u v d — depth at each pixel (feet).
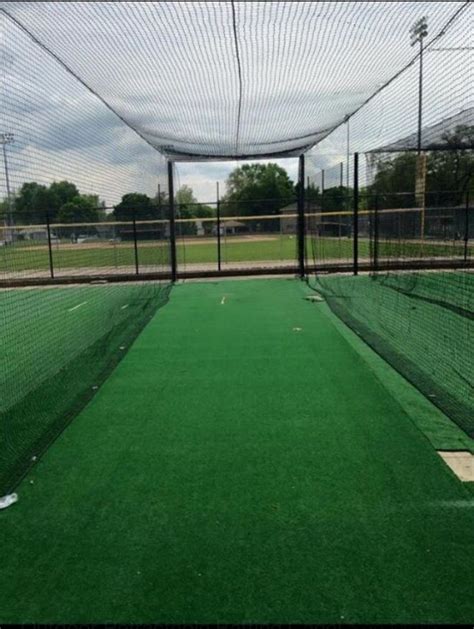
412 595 6.33
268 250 70.69
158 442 10.85
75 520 8.11
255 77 20.77
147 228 44.09
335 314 24.47
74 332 22.41
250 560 7.04
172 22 15.01
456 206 42.83
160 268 43.27
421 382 14.14
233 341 19.48
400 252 43.57
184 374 15.44
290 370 15.60
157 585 6.61
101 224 43.19
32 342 20.74
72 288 38.27
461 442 10.55
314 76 21.25
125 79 20.61
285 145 36.45
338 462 9.79
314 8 14.61
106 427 11.68
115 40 16.47
